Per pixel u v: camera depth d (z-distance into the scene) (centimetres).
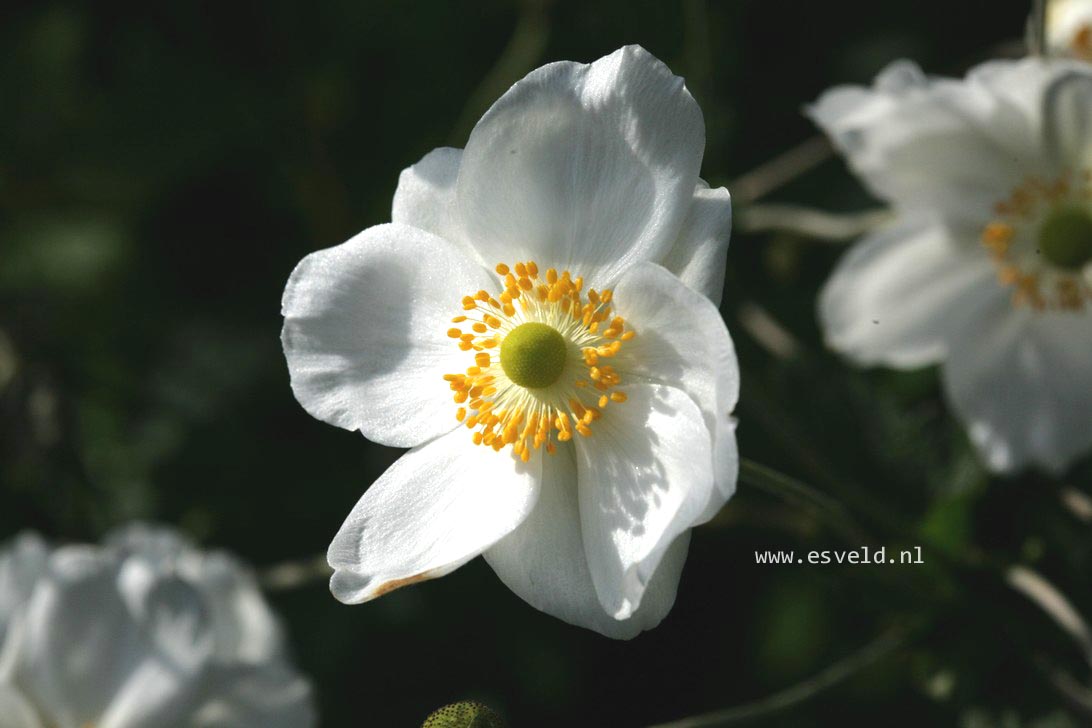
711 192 46
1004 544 52
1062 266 53
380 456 57
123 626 51
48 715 51
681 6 55
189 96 59
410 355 47
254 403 58
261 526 57
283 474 57
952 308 53
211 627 52
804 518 52
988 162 52
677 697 55
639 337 47
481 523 46
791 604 55
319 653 56
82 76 59
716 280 45
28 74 59
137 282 59
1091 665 51
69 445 57
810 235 55
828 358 54
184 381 58
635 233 46
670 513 46
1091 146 52
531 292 47
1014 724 52
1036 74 50
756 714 49
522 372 47
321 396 47
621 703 55
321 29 59
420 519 47
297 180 59
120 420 58
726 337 44
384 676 56
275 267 59
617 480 47
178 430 58
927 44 57
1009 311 53
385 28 58
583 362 47
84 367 58
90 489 57
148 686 51
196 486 57
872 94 52
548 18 55
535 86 46
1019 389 53
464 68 58
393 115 58
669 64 55
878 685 53
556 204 47
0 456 57
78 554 52
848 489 51
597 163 46
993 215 52
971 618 52
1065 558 52
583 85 46
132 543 54
